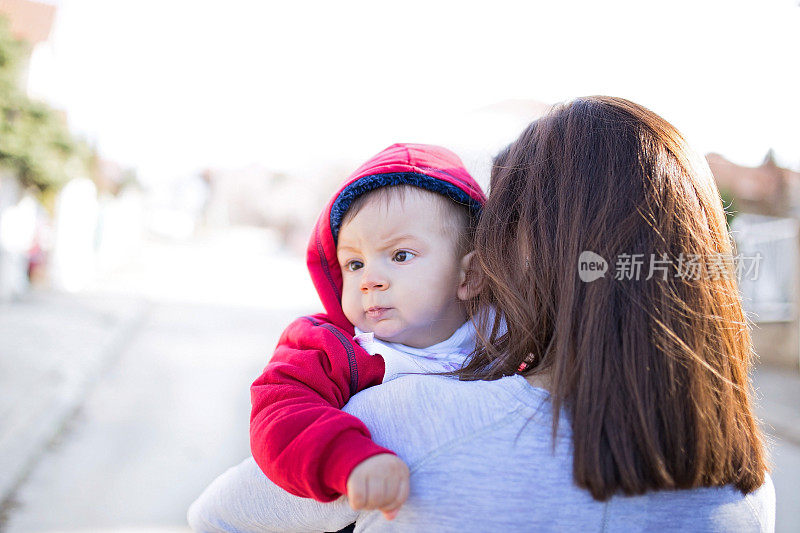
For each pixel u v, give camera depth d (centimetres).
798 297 978
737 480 93
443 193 121
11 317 1015
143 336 1006
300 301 1616
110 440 545
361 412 97
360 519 94
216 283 1881
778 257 970
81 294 1357
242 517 105
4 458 477
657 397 86
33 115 1208
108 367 795
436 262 118
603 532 85
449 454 87
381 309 120
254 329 1149
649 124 100
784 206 923
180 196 4416
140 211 2805
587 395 86
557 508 85
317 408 97
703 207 97
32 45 1298
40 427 550
